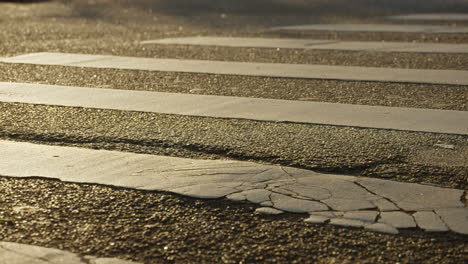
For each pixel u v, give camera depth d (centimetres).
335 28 1095
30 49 841
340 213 332
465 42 915
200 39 950
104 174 385
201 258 288
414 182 375
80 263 282
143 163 404
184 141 447
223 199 349
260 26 1129
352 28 1095
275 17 1296
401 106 548
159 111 526
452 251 295
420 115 516
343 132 469
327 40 945
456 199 350
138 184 369
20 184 370
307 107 542
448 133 466
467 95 589
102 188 364
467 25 1128
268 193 357
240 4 1527
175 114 517
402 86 627
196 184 369
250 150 427
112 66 722
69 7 1467
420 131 471
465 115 516
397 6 1518
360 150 427
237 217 329
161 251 294
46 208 338
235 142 445
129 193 357
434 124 490
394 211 335
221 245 300
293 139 452
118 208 338
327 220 325
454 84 632
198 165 400
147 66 723
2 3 1559
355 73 689
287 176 382
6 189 363
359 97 582
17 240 304
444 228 317
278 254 291
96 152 426
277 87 622
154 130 473
